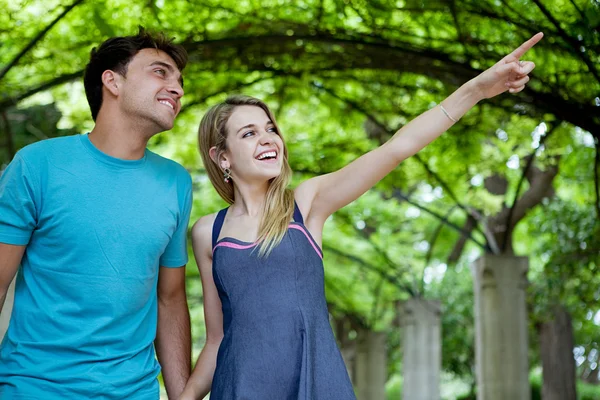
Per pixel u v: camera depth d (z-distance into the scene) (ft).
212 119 10.91
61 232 10.14
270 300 9.96
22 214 10.12
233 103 10.96
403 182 33.58
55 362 10.03
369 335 57.26
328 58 26.25
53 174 10.24
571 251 38.22
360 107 30.27
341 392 9.80
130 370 10.32
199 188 43.04
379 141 33.99
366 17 24.20
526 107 27.04
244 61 26.18
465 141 30.12
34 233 10.29
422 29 24.81
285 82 28.86
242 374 9.74
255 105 10.91
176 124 31.12
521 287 34.22
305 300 10.02
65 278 10.15
